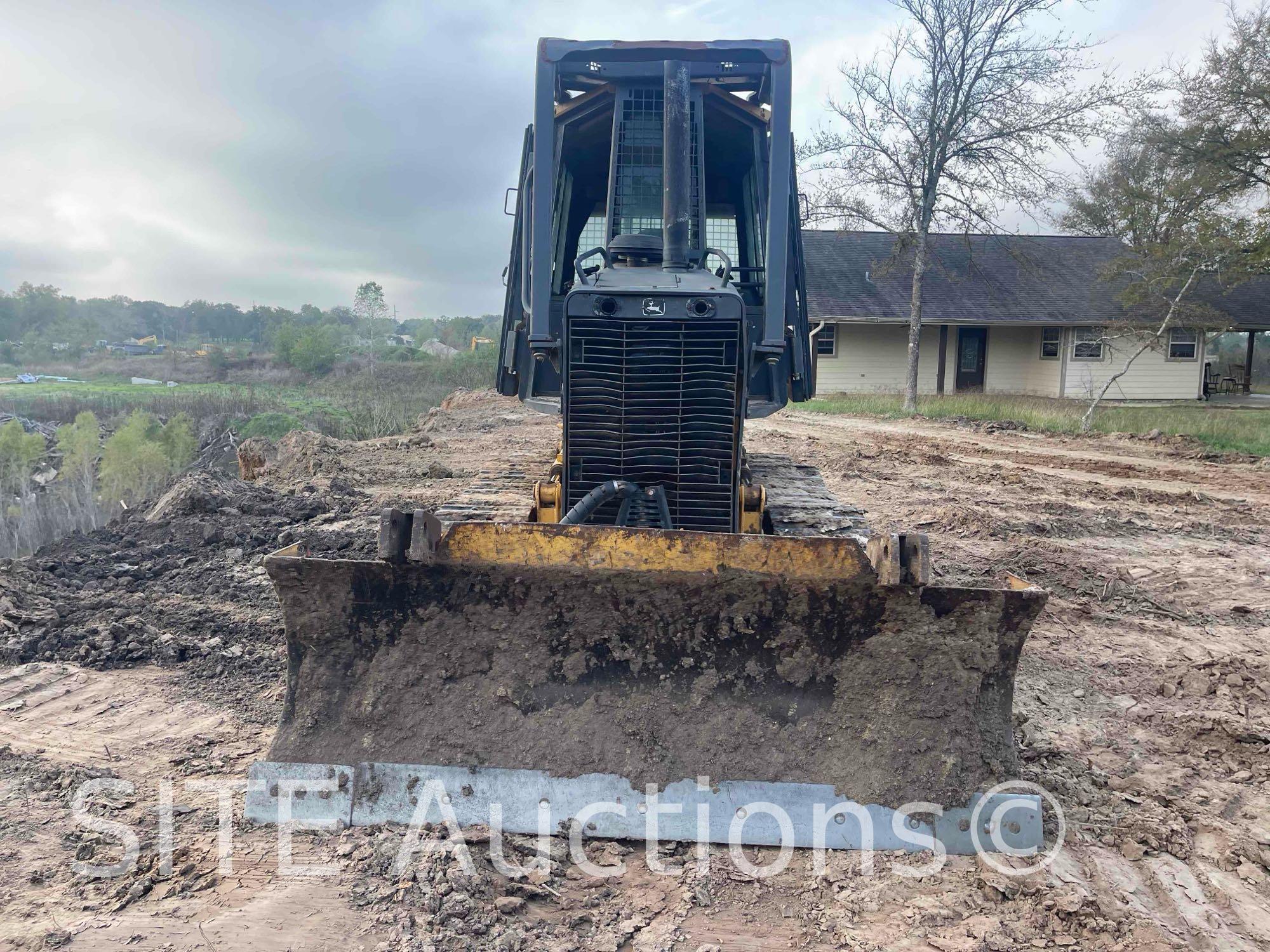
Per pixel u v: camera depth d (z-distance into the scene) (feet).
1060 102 79.05
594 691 12.41
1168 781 14.17
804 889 11.00
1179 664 18.92
